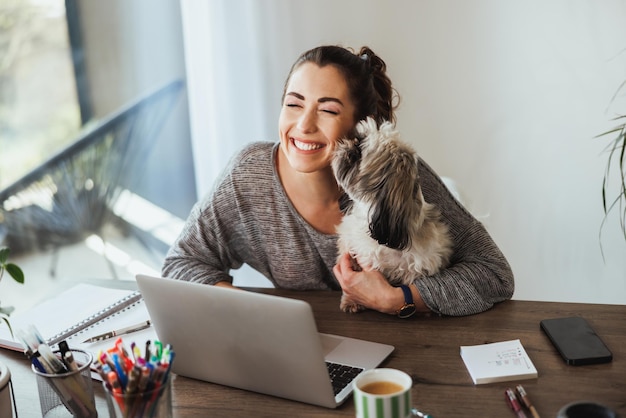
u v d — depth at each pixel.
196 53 2.81
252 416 1.16
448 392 1.19
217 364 1.24
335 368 1.28
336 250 1.65
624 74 2.44
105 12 3.04
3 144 3.15
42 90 3.12
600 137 2.51
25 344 1.17
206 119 2.87
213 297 1.17
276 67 2.75
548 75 2.51
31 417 1.20
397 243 1.40
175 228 3.21
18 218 3.22
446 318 1.48
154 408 1.04
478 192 2.67
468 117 2.62
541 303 1.53
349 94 1.54
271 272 1.81
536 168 2.60
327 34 2.67
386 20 2.61
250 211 1.72
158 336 1.30
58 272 3.28
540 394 1.16
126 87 3.10
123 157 3.17
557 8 2.45
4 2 3.04
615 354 1.28
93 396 1.17
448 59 2.58
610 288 2.64
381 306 1.48
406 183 1.37
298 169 1.57
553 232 2.64
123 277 3.28
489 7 2.51
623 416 1.08
